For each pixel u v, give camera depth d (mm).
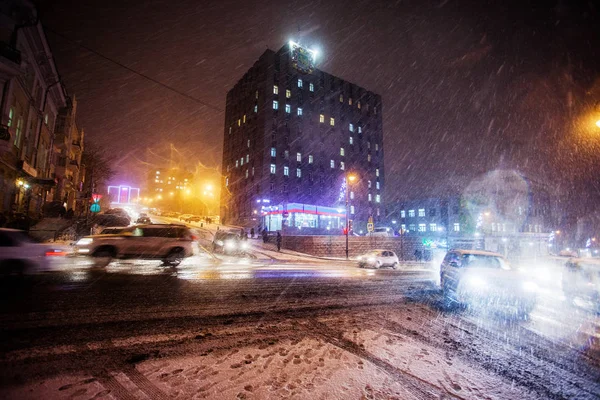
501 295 7500
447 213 74875
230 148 76188
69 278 8773
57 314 5418
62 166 31984
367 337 5246
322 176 65438
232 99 77688
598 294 8172
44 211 26625
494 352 4957
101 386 3188
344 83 73500
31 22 18438
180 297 7160
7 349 3914
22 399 2863
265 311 6480
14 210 20734
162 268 12156
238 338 4844
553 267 16375
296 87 64625
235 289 8539
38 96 24266
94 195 25453
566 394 3686
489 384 3812
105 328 4906
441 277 10023
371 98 79375
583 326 6805
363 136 75438
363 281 12008
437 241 42500
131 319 5410
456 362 4438
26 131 21281
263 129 61594
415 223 79750
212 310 6285
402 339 5262
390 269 19875
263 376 3631
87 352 4004
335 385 3506
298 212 54906
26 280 8125
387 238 34594
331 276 12922
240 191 69062
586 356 4996
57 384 3172
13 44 17781
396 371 3986
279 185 59844
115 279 8977
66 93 30578
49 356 3805
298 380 3576
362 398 3271
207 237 36125
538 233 67250
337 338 5113
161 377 3461
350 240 31703
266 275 11906
